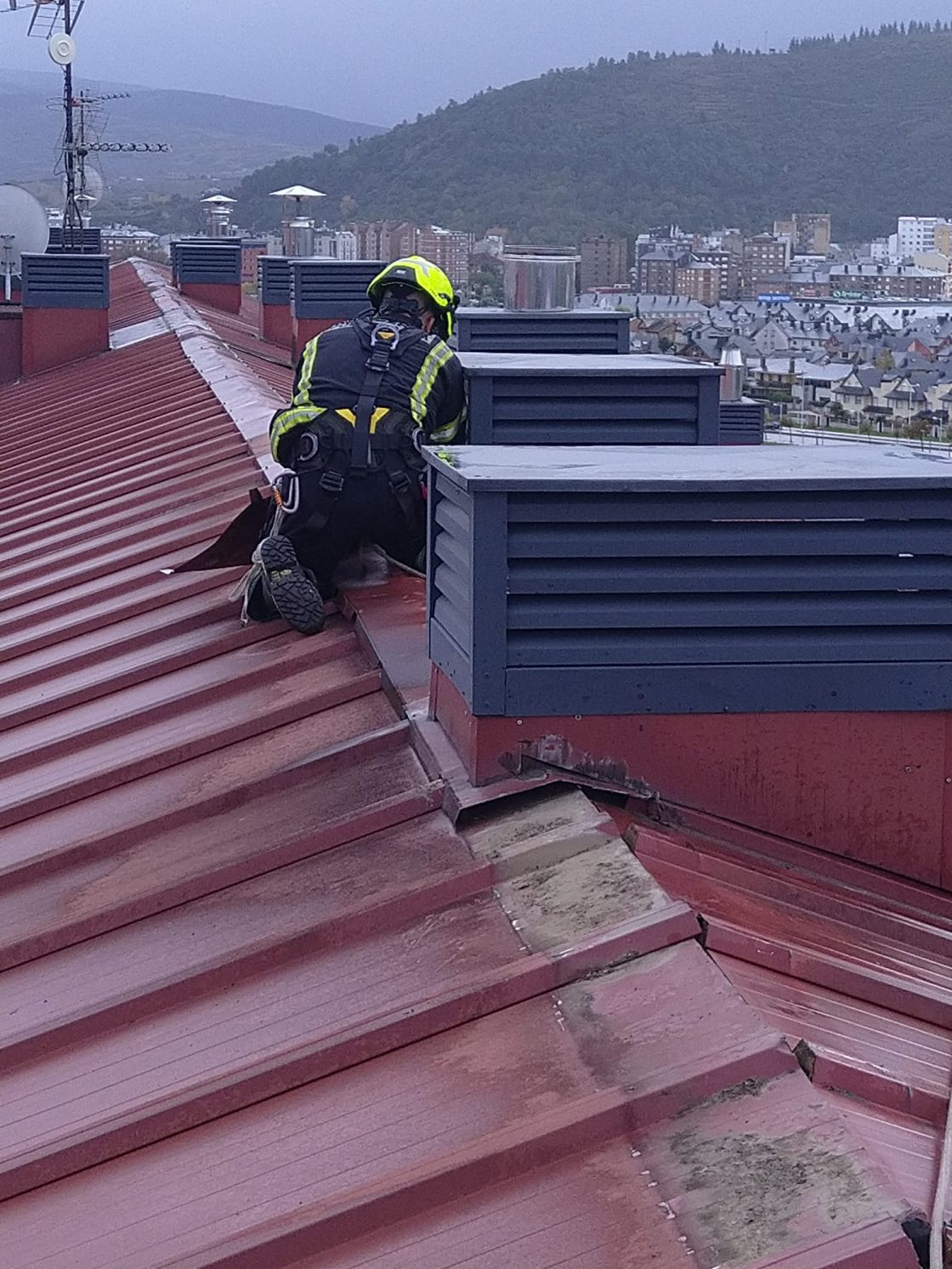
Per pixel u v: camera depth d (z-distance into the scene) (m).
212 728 5.33
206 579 7.35
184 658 6.23
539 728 3.87
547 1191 2.57
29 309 19.45
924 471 3.81
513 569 3.72
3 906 4.42
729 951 3.29
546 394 5.78
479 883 3.63
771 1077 2.71
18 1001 3.83
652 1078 2.73
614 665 3.78
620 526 3.70
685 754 3.85
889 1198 2.38
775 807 3.90
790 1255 2.27
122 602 7.41
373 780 4.51
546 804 3.84
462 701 4.14
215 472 10.00
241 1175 2.86
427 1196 2.61
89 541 9.18
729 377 15.92
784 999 3.18
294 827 4.36
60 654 6.84
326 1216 2.59
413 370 5.77
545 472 3.79
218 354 16.19
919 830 3.92
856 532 3.74
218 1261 2.57
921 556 3.76
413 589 6.14
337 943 3.62
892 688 3.83
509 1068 2.92
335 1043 3.12
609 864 3.53
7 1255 2.83
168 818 4.67
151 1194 2.89
